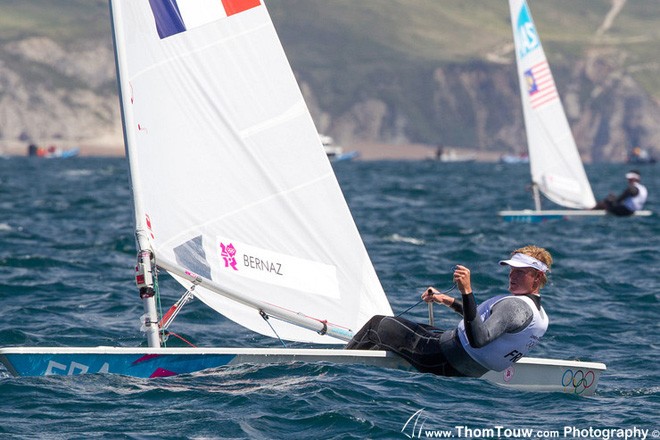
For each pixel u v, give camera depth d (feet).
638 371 123.54
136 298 172.45
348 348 111.65
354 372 106.32
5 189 561.43
